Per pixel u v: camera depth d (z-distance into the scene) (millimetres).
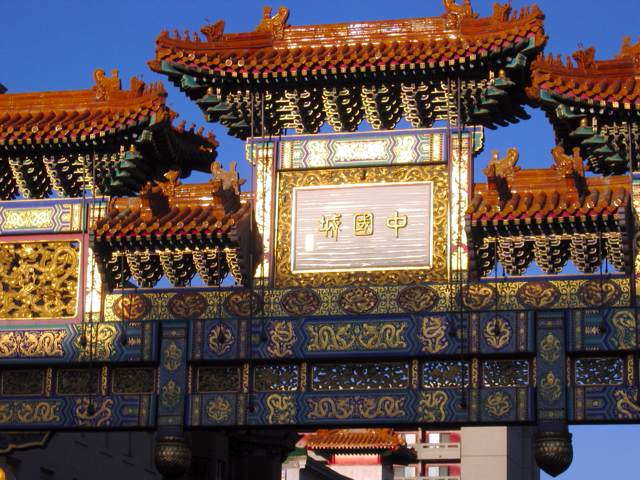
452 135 28594
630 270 27219
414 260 28109
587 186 28016
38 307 29219
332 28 29344
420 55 28266
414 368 27625
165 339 28516
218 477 39781
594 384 27000
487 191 28094
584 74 27922
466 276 27781
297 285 28391
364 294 27984
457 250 27953
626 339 26828
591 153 28453
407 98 28953
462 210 28156
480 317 27453
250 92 29312
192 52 29047
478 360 27453
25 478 35781
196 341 28359
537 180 28000
